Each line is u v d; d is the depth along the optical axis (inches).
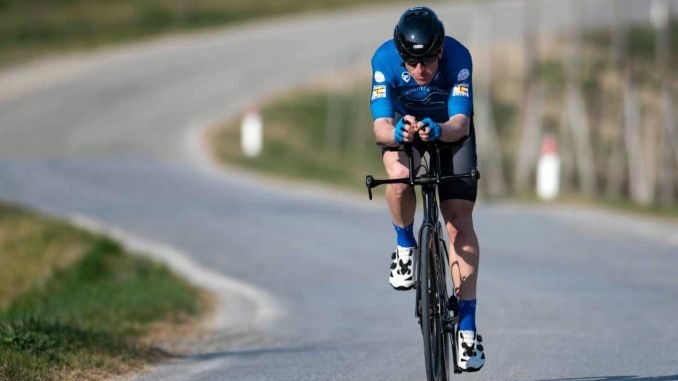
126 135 3941.9
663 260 1664.6
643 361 890.1
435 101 730.2
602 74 5329.7
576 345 978.7
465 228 731.4
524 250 1787.6
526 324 1116.5
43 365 825.5
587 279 1471.5
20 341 869.2
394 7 6688.0
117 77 5009.8
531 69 5157.5
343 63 5315.0
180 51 5580.7
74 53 5502.0
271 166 3484.3
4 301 1699.1
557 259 1683.1
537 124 4724.4
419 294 689.0
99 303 1296.8
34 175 3019.2
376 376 849.5
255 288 1477.6
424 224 701.9
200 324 1208.8
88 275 1685.5
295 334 1126.4
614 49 5669.3
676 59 5477.4
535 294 1342.3
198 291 1462.8
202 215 2249.0
